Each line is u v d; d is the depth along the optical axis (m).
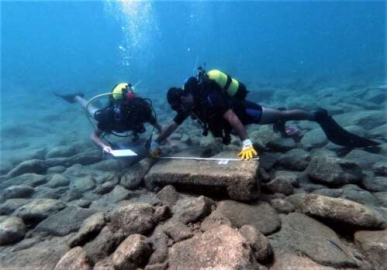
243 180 2.42
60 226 2.39
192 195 2.75
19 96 16.27
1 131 8.00
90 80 26.78
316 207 2.17
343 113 6.54
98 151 4.72
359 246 1.87
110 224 2.21
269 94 11.59
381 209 2.34
